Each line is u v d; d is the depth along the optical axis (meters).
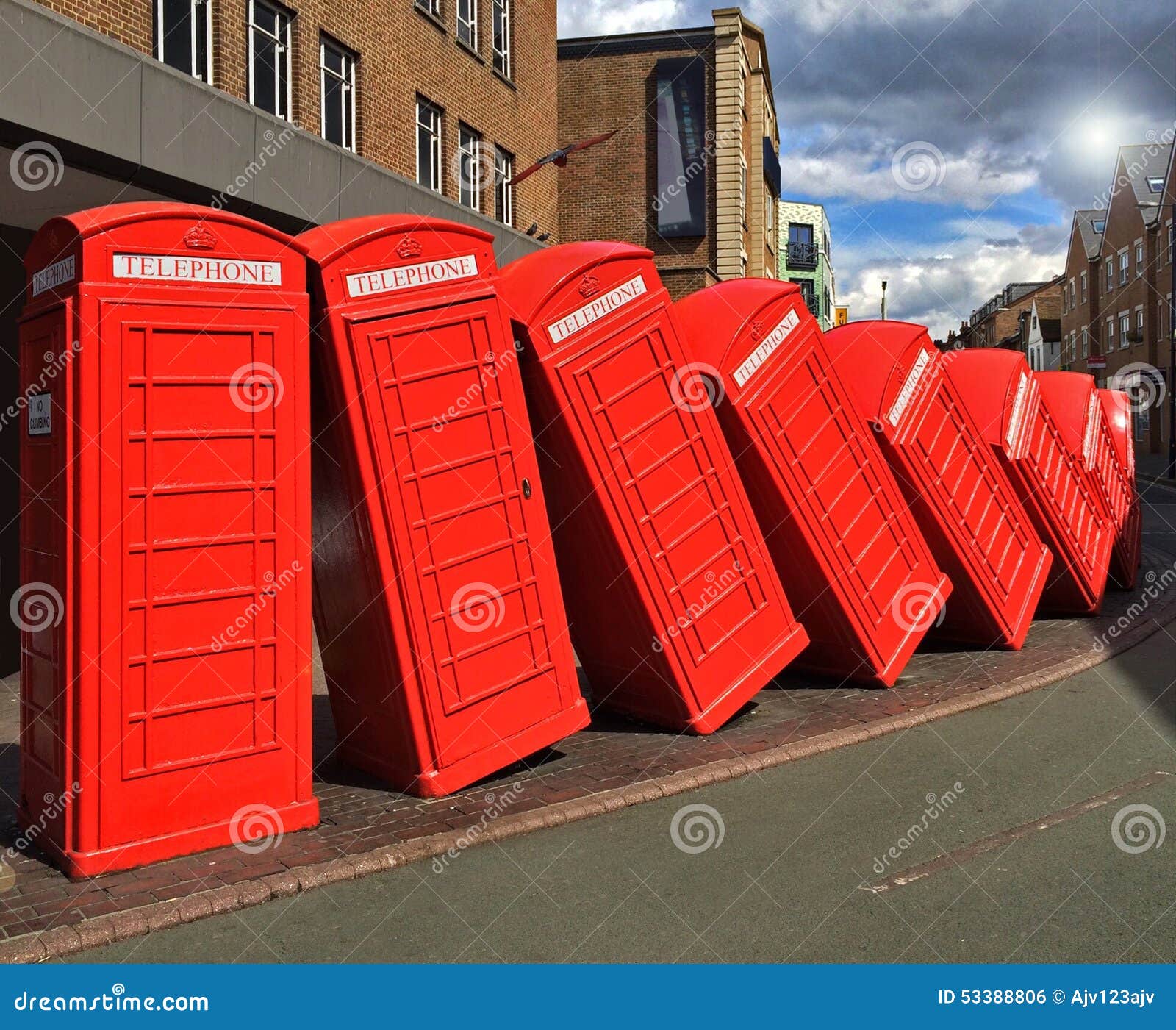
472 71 19.17
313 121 14.10
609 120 29.86
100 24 10.15
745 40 32.94
